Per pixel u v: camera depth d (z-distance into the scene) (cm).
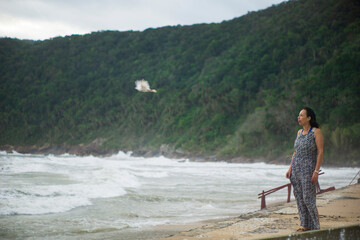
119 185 1714
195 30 16612
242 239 439
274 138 7719
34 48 17762
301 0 12938
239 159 7694
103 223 934
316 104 7812
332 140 6506
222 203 1345
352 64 8244
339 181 2355
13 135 14562
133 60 16462
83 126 13838
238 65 11306
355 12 10369
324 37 10175
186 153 9456
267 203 1352
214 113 10325
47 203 1120
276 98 8556
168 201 1344
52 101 15375
